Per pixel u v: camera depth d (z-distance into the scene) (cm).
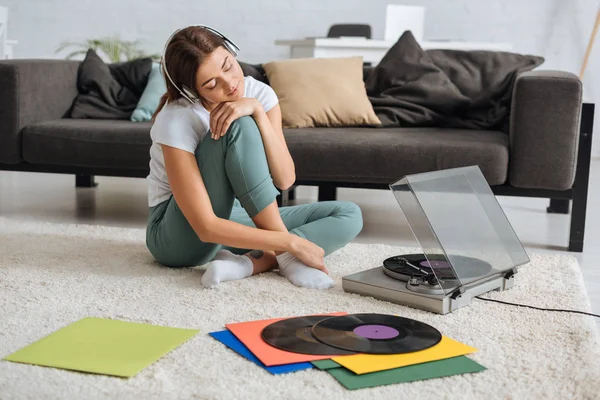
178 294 207
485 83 359
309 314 192
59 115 373
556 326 186
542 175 290
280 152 222
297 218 246
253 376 153
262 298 204
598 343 175
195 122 211
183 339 172
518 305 202
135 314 189
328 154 302
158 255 234
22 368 156
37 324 182
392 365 157
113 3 633
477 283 206
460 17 601
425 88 357
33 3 638
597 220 355
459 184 217
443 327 184
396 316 184
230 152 209
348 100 350
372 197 411
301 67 360
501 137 313
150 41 634
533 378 155
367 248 267
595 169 529
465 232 207
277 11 623
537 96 287
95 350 165
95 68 391
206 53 202
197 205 208
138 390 146
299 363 159
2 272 225
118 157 324
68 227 294
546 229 334
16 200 377
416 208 200
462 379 153
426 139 303
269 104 235
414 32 557
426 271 208
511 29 597
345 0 615
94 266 236
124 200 384
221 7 627
